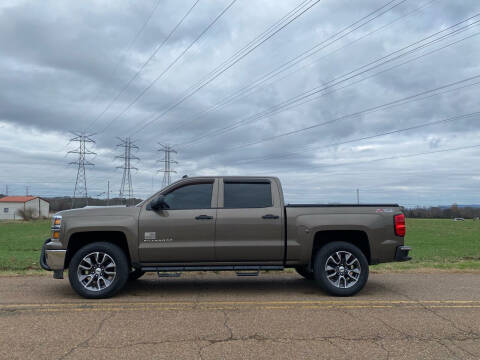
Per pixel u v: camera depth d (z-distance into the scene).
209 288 7.59
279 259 7.04
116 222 6.86
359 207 7.20
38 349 4.25
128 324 5.13
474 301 6.47
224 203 7.10
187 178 7.28
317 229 7.02
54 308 5.95
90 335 4.70
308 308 5.98
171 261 6.94
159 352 4.18
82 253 6.68
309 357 4.07
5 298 6.65
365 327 5.05
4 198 108.56
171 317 5.46
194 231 6.91
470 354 4.18
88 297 6.61
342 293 6.82
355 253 6.92
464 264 11.05
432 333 4.84
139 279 8.60
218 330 4.90
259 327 5.03
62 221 6.86
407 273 9.42
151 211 7.00
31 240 30.59
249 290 7.39
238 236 6.97
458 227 54.53
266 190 7.25
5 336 4.66
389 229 7.13
